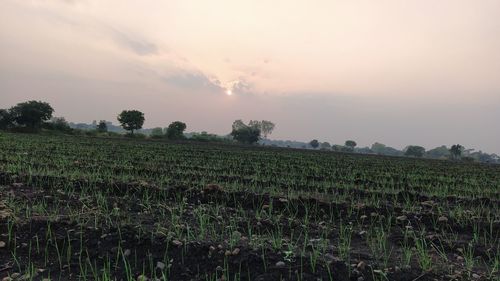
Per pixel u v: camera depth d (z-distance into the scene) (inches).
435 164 2060.8
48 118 3243.1
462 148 4424.2
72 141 1904.5
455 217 429.4
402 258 304.8
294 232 364.5
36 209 391.9
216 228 360.8
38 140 1765.5
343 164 1437.0
